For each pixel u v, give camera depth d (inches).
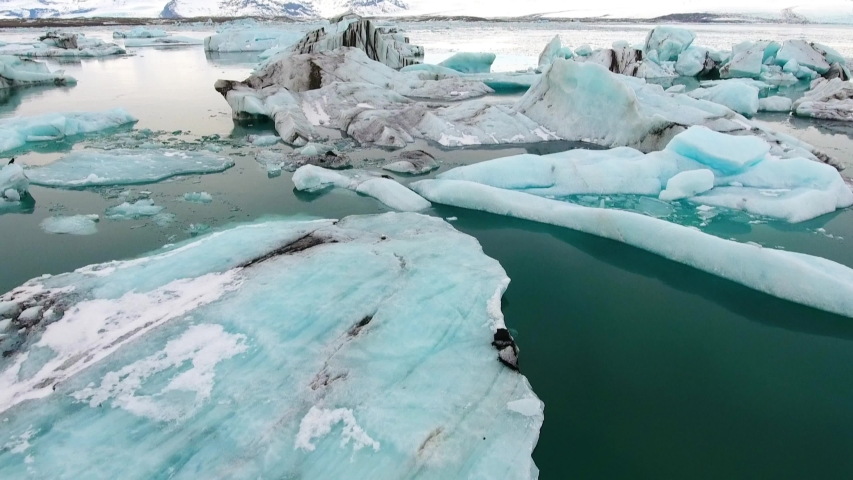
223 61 877.8
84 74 695.1
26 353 129.3
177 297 151.2
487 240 214.1
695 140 275.3
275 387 116.1
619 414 126.6
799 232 221.3
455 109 404.8
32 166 290.7
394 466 98.5
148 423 106.3
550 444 117.3
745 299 176.1
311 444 102.8
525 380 123.3
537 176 270.2
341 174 278.8
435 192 251.0
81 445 101.3
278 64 493.7
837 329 160.6
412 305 145.3
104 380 117.2
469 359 127.8
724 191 259.8
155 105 478.3
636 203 254.1
